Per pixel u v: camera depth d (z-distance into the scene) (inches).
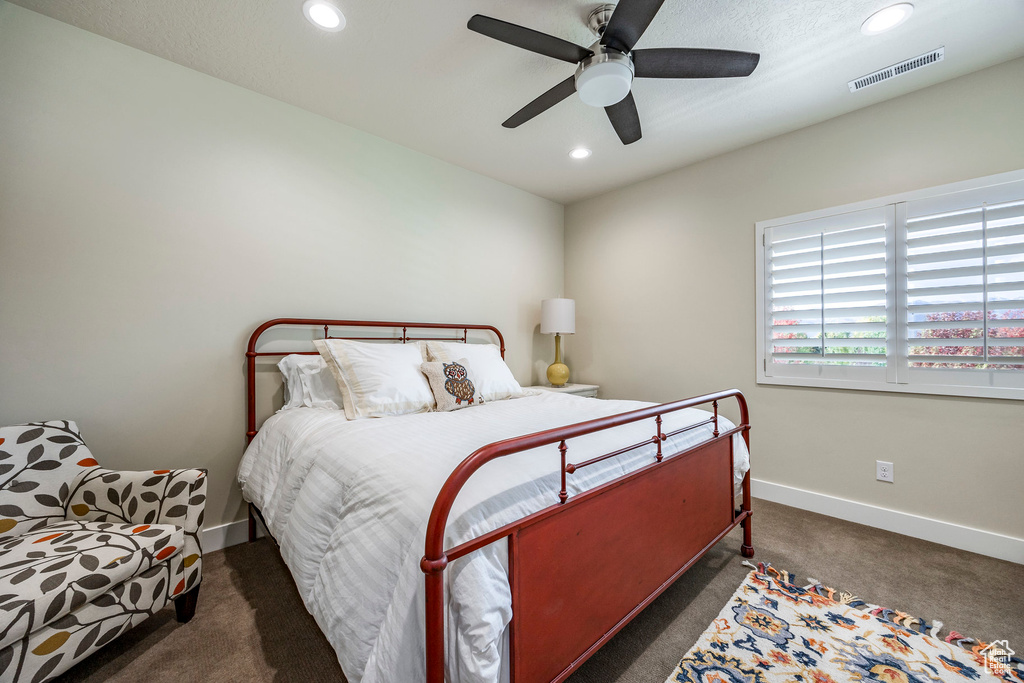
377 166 102.7
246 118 83.4
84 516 57.6
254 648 53.4
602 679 47.8
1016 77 72.9
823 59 73.0
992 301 75.2
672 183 122.1
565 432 40.7
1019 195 72.4
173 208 75.4
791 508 98.4
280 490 61.4
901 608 60.8
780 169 100.6
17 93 62.9
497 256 130.9
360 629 35.6
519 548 37.0
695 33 66.7
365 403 74.9
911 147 83.0
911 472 84.0
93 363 68.2
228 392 81.4
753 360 106.0
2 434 55.2
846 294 91.0
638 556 51.8
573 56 60.4
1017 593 64.1
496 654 32.7
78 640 42.8
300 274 90.6
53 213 65.1
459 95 84.7
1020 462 73.3
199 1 60.9
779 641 54.0
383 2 60.8
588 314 145.2
